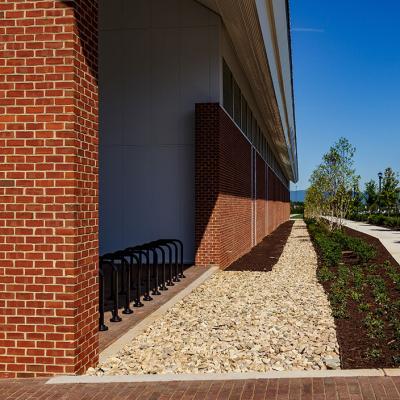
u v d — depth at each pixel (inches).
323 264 665.0
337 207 1207.6
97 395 205.9
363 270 594.2
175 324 336.8
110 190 606.9
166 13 597.9
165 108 598.2
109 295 435.2
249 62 698.8
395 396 194.5
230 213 649.6
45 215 229.8
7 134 231.6
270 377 220.1
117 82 607.2
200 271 546.6
